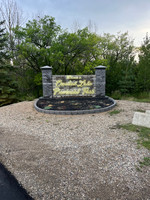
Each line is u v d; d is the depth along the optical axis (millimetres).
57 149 3246
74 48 12500
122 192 2061
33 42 12203
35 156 3002
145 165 2602
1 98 9203
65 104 7348
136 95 10633
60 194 2066
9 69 9797
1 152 3189
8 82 9719
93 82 8773
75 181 2293
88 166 2633
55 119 5340
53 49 11367
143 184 2191
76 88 8828
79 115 5719
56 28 12422
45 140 3701
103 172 2467
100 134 3932
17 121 5254
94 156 2928
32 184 2275
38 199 2002
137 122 4465
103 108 6125
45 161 2824
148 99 9195
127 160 2756
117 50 15375
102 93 8828
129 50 15086
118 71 11945
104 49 14984
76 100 8320
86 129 4320
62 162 2773
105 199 1960
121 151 3061
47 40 12469
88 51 13398
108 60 13289
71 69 15344
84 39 11844
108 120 5043
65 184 2242
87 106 6832
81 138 3740
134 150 3070
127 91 11102
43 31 12078
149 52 11109
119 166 2600
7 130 4449
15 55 12406
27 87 13898
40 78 12539
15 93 10031
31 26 11523
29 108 6965
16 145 3480
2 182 2344
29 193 2111
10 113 6281
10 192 2145
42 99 8641
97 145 3348
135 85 10906
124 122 4777
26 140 3734
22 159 2918
